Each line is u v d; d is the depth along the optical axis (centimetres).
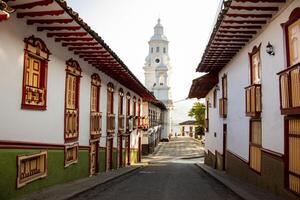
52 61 1200
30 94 1045
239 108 1605
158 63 8231
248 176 1452
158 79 7838
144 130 3975
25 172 1025
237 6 1025
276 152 1098
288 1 971
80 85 1523
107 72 1928
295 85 902
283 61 1024
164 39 8306
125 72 1922
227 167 1947
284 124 1020
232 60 1745
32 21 1014
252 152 1396
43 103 1133
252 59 1379
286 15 998
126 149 2758
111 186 1392
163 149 5472
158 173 2094
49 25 1060
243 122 1536
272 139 1134
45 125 1155
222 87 2055
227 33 1292
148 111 4259
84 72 1573
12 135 946
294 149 965
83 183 1361
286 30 1005
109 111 2139
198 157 4400
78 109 1495
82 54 1459
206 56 1709
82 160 1562
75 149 1463
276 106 1089
